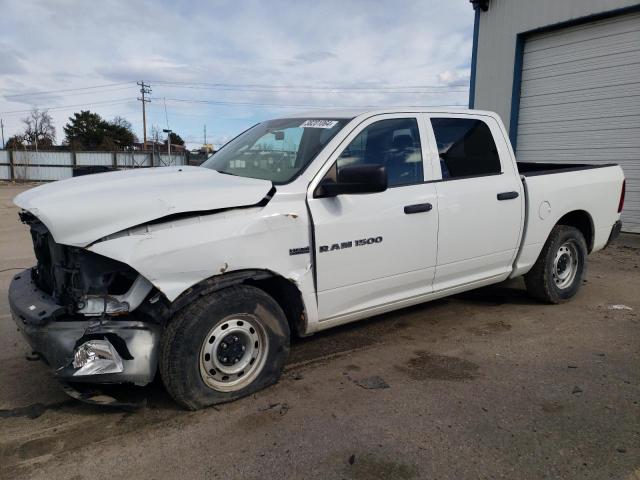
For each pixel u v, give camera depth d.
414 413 3.13
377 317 4.97
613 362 3.88
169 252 2.86
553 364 3.85
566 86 10.68
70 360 2.80
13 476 2.56
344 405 3.23
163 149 65.44
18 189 28.34
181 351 2.98
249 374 3.33
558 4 10.41
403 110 4.11
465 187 4.28
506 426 2.97
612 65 9.85
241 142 4.48
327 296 3.59
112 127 74.94
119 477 2.55
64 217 2.77
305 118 4.18
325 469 2.59
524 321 4.83
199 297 3.07
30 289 3.33
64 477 2.55
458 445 2.79
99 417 3.13
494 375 3.66
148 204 2.87
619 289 5.93
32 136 67.69
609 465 2.61
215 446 2.80
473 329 4.62
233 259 3.07
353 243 3.62
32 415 3.17
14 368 3.85
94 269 2.89
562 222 5.45
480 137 4.55
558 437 2.86
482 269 4.60
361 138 3.78
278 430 2.95
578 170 5.34
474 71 12.43
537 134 11.38
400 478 2.52
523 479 2.51
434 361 3.92
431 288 4.27
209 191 3.07
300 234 3.36
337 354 4.07
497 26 11.72
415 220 3.93
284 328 3.42
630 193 9.84
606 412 3.12
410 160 4.04
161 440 2.87
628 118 9.73
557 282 5.31
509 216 4.60
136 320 2.96
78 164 40.31
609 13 9.59
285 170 3.63
